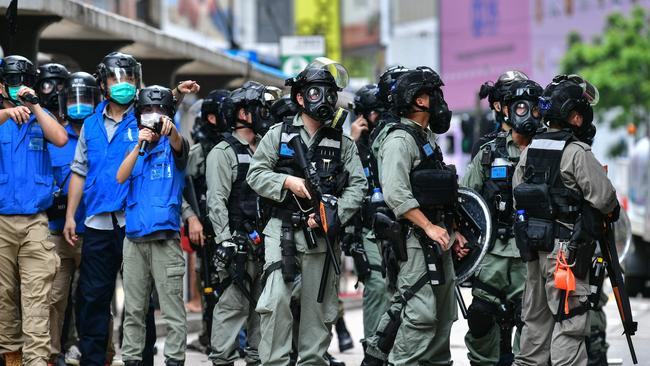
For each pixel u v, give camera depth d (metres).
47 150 24.19
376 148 23.77
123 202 24.06
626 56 139.38
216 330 24.34
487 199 24.75
